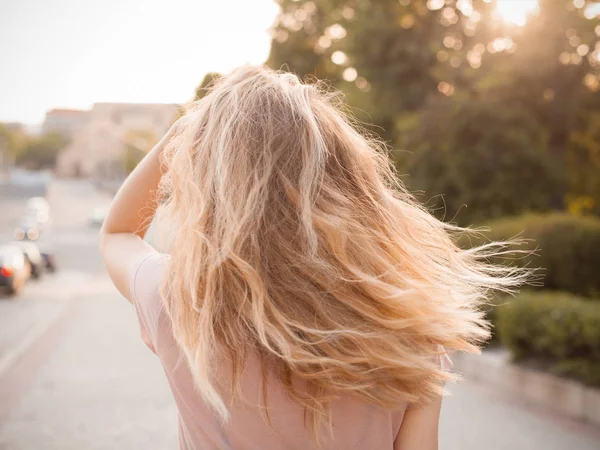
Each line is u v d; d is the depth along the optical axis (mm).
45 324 13930
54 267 27062
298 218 1131
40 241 44469
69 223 61375
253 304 1080
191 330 1107
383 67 20594
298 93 1241
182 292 1131
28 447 5625
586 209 19016
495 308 8672
